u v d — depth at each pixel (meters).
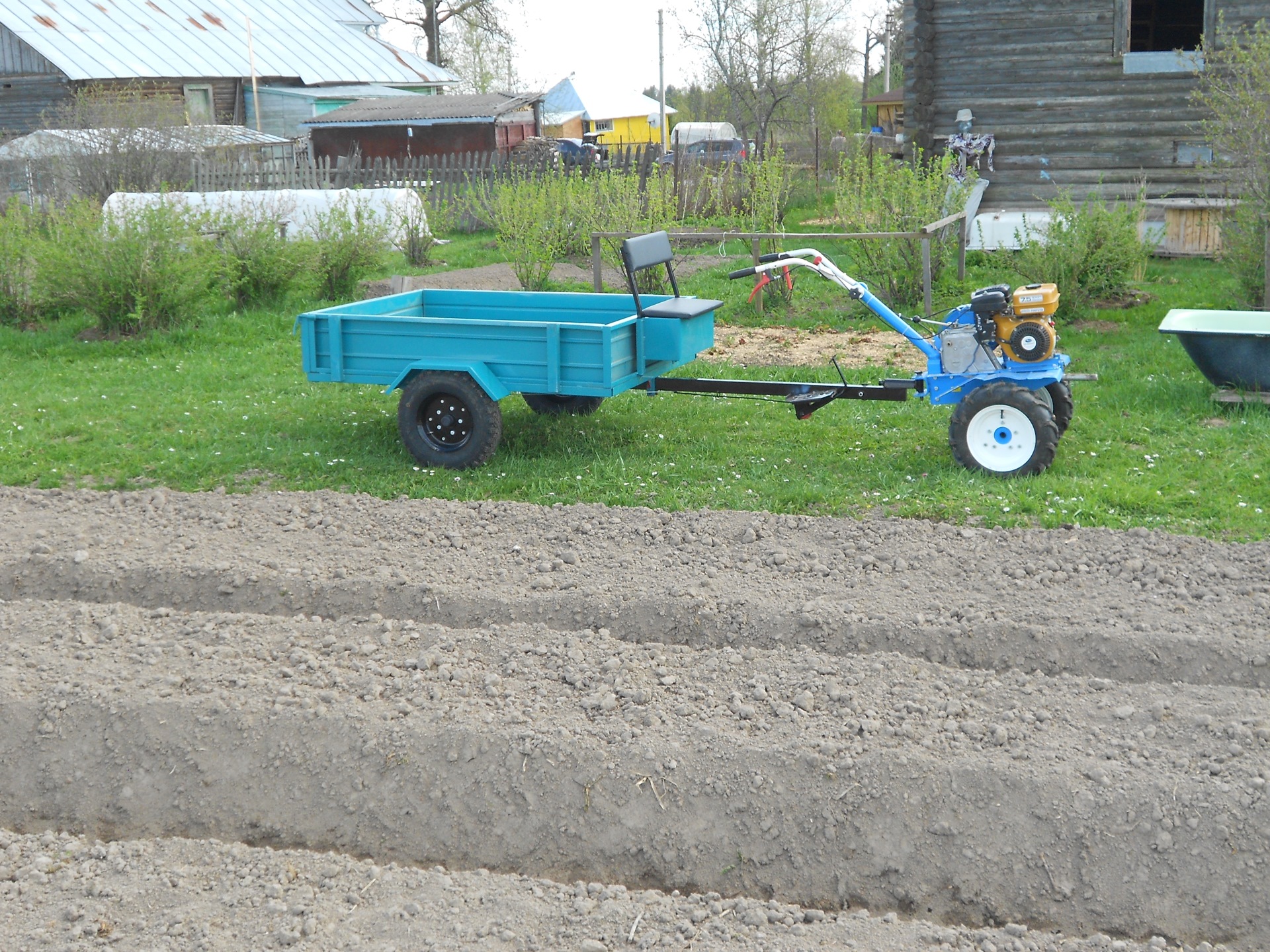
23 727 4.87
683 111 53.44
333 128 28.09
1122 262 11.88
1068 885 4.08
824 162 30.05
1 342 12.38
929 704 4.77
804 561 6.13
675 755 4.52
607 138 44.31
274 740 4.75
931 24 15.68
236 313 13.96
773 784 4.41
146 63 31.16
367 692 4.96
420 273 16.80
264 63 34.59
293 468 7.98
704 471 7.64
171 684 5.05
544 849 4.41
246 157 23.20
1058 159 15.54
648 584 5.89
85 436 8.80
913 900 4.17
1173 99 14.91
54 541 6.61
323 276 14.66
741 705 4.79
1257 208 11.16
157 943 3.80
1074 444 7.88
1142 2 21.36
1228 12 14.61
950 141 15.75
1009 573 5.92
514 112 28.45
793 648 5.39
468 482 7.62
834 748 4.48
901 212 12.69
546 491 7.43
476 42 49.28
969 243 15.70
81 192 19.64
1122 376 9.56
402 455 8.20
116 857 4.29
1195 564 5.89
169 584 6.14
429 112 27.58
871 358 10.73
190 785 4.69
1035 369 7.18
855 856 4.26
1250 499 6.78
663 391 8.40
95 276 12.38
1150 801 4.16
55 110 27.45
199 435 8.74
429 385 7.79
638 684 5.00
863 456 7.88
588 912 3.96
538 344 7.51
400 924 3.89
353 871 4.21
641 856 4.36
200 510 7.14
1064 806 4.20
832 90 45.81
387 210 17.02
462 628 5.66
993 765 4.34
